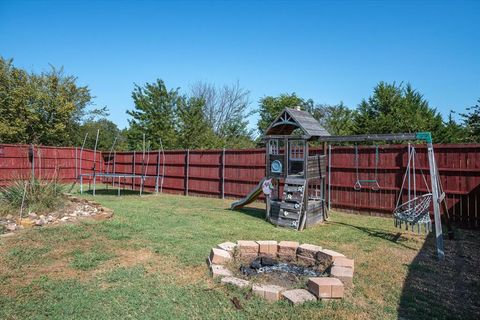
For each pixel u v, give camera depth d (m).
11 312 3.54
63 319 3.43
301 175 8.66
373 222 9.12
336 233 7.74
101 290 4.13
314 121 9.42
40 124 22.77
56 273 4.68
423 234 7.75
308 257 5.52
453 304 4.07
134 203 11.69
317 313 3.67
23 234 6.42
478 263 5.71
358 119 25.25
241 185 13.38
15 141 21.78
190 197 14.36
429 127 22.72
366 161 10.33
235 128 32.03
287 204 8.37
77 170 18.95
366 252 6.20
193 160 15.09
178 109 24.86
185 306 3.78
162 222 8.18
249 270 4.93
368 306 3.91
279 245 5.80
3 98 22.14
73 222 7.48
